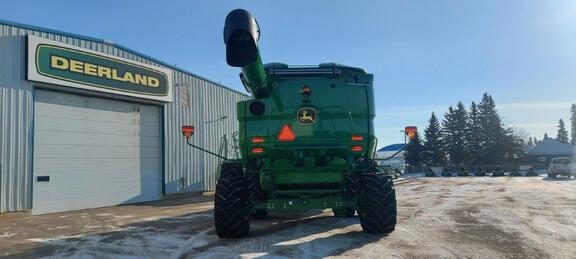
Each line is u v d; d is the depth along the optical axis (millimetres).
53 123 15516
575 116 118188
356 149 8469
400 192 20047
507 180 31531
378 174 8461
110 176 17641
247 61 6465
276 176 8070
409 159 76000
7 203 13852
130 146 18688
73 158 16172
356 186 8547
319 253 6895
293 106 8477
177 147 21172
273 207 8156
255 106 8539
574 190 19969
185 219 11922
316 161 8414
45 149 15172
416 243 7531
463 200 15453
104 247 8109
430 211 12109
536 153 83562
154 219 12188
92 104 17109
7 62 14094
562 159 35562
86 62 16562
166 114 20562
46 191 15070
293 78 8953
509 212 11719
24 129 14477
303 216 11453
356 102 8594
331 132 8461
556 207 12867
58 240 9141
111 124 17891
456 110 77750
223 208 8055
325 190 8094
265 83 8125
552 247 7219
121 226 10977
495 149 74938
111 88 17547
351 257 6602
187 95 22062
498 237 8070
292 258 6605
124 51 18266
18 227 11453
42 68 14977
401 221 10125
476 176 43312
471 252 6871
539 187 22453
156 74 19891
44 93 15273
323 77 9039
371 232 8492
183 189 21359
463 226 9344
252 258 6680
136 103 19141
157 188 19938
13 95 14211
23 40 14578
